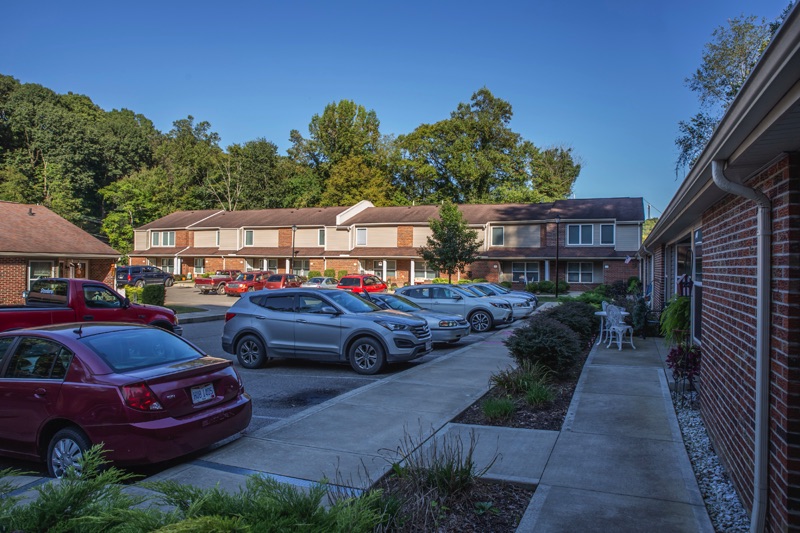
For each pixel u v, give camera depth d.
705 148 4.13
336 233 47.53
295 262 49.38
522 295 22.66
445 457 4.96
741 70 25.86
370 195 65.06
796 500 3.38
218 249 52.66
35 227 26.69
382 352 10.70
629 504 4.40
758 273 3.91
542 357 9.05
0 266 23.80
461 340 15.97
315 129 75.56
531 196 59.91
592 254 37.97
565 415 7.10
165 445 5.24
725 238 5.39
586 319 13.50
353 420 7.06
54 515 2.78
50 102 75.38
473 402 7.96
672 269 14.73
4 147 63.38
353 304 11.60
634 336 15.27
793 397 3.43
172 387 5.45
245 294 12.11
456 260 36.47
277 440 6.28
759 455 3.79
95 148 68.12
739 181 4.36
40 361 5.68
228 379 6.08
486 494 4.65
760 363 3.83
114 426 5.09
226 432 5.87
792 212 3.48
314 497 3.06
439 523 4.07
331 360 11.04
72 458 5.27
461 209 46.31
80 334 5.86
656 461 5.38
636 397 7.96
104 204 70.81
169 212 68.56
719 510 4.42
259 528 2.70
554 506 4.38
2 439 5.66
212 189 71.88
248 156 73.81
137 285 42.62
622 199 42.78
